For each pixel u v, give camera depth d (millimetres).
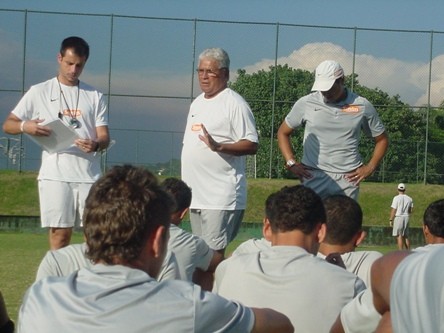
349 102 7707
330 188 7758
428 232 4879
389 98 26375
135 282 2488
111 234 2473
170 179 5629
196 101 7410
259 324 2619
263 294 3779
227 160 7199
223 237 7281
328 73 7562
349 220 4715
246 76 25906
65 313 2439
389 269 2180
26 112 7109
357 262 4695
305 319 3723
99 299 2457
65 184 7090
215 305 2512
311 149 7832
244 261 3906
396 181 26609
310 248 4012
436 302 1937
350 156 7781
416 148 26547
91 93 7262
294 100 25922
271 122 25984
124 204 2479
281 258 3855
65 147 6988
